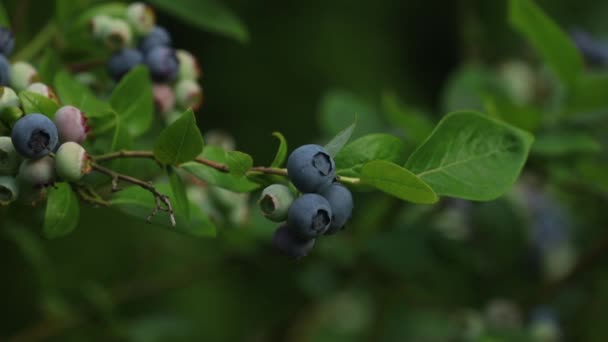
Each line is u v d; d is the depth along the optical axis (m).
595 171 0.94
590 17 1.57
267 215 0.74
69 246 1.29
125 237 1.32
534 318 1.07
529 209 1.08
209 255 1.17
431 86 1.86
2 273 1.24
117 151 0.78
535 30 0.92
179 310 1.35
